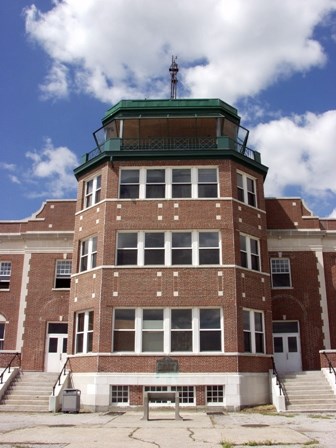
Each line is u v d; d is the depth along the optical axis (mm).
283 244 31578
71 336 26625
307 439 13766
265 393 25031
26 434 15102
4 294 32156
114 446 12727
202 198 27000
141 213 26781
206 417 20594
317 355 29578
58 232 32750
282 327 30344
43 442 13438
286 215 32281
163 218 26656
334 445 12711
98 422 18781
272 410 23047
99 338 24703
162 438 14180
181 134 31734
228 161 27750
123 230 26625
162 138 29516
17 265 32688
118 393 24000
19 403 23828
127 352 24516
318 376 25750
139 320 25047
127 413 22500
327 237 31906
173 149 27750
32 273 32219
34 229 33031
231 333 24641
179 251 26250
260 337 26266
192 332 24812
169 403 23578
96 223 27375
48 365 30594
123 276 25672
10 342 31188
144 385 23906
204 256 26125
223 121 30531
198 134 31734
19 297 31969
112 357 24391
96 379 23969
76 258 28141
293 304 30500
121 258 26219
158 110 30484
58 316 31312
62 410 22844
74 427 17047
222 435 14727
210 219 26578
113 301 25266
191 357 24297
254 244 27953
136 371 24125
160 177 27625
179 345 24688
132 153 27688
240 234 27047
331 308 30516
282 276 31141
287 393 24219
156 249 26297
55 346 31000
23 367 30375
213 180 27578
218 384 23797
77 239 28562
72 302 27297
